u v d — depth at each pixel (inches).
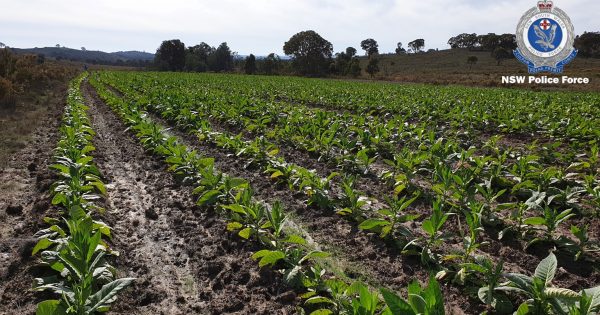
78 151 309.6
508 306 160.6
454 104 758.5
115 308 171.3
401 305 108.3
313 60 3307.1
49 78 1448.1
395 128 505.0
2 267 195.2
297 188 313.1
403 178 310.0
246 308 175.0
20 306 167.5
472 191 269.6
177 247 230.4
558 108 660.7
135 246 231.6
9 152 429.1
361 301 122.6
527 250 218.4
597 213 257.3
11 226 248.1
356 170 361.1
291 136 464.4
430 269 198.8
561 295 137.2
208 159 319.3
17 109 729.0
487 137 527.8
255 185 328.8
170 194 309.0
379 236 231.9
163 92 815.7
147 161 398.9
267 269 198.1
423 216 268.2
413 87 1305.4
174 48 3651.6
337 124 455.5
